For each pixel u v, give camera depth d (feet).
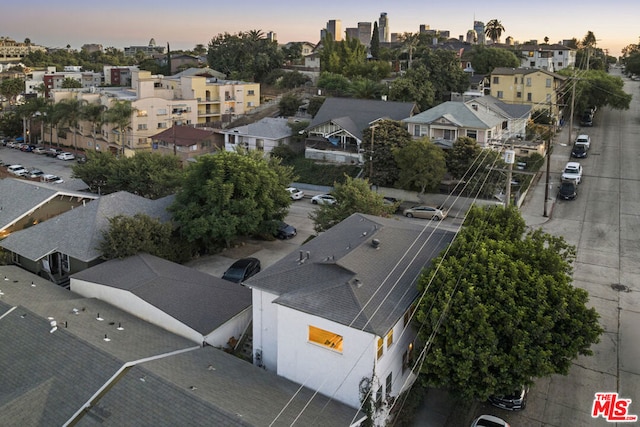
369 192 118.01
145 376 65.10
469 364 63.62
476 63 316.81
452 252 76.02
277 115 277.44
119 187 158.81
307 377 71.67
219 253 128.57
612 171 178.50
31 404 63.00
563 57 355.77
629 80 409.90
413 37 367.45
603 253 121.19
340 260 77.61
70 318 81.15
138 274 97.19
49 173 222.28
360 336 65.87
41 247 111.86
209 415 58.34
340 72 308.19
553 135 217.97
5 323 78.84
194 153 222.69
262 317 78.59
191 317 85.20
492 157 160.35
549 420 72.38
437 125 187.52
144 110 251.60
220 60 367.66
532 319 65.62
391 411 72.08
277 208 132.05
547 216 143.95
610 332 90.99
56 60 651.66
